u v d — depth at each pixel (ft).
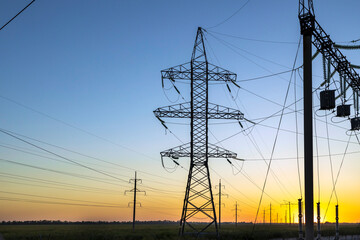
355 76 98.07
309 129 63.57
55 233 234.99
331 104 86.17
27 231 288.30
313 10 67.26
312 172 62.90
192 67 149.38
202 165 145.59
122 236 202.28
